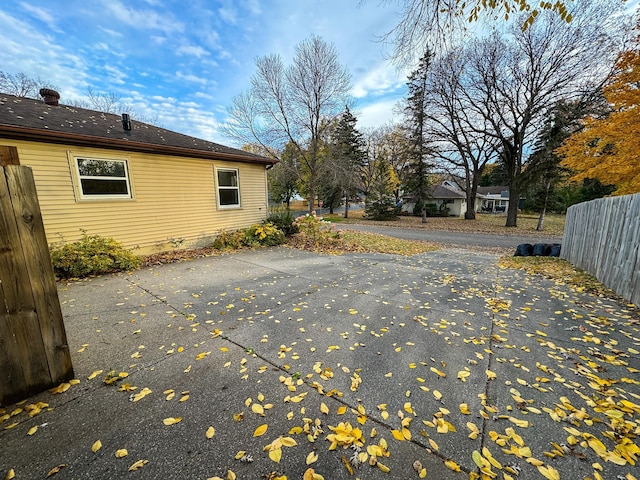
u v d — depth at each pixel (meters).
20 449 1.47
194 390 1.95
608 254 4.16
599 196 21.59
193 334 2.80
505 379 2.07
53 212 5.24
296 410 1.77
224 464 1.40
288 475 1.34
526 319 3.14
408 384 2.03
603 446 1.49
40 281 1.83
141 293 4.03
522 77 13.53
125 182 6.21
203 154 7.34
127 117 6.70
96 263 4.94
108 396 1.89
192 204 7.47
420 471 1.37
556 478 1.32
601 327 2.90
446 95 15.59
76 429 1.60
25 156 4.89
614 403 1.80
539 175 14.67
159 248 6.89
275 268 5.59
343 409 1.78
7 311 1.71
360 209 37.12
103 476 1.33
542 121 14.00
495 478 1.33
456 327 2.96
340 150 17.67
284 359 2.35
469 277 5.01
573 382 2.03
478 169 20.86
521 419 1.69
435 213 26.67
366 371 2.19
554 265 5.87
